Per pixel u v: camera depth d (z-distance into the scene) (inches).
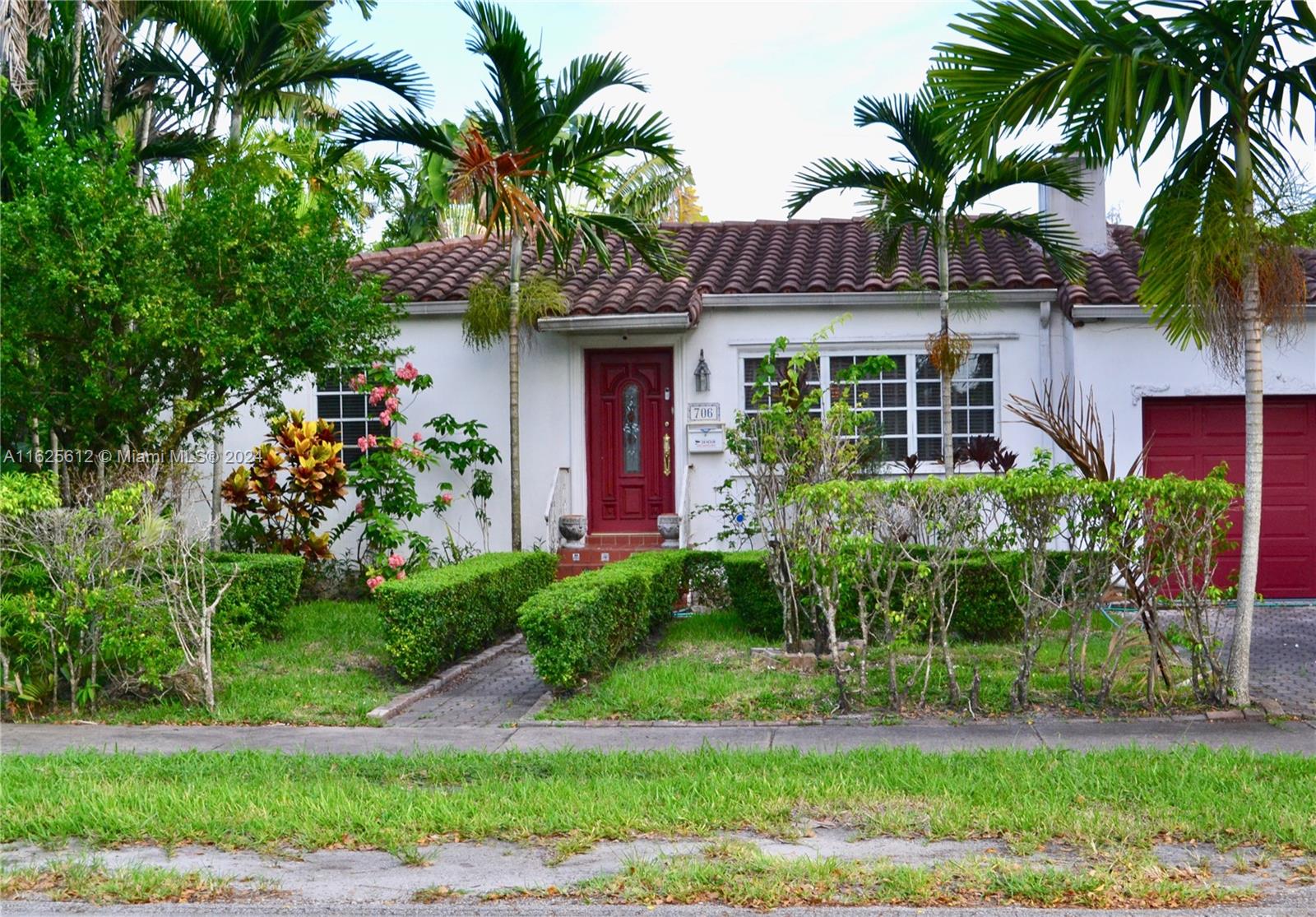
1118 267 614.5
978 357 597.9
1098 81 362.0
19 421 493.0
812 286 591.5
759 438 432.5
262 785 276.2
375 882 216.4
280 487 587.8
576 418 613.3
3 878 219.8
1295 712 349.1
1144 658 374.6
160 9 566.9
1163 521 351.3
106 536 378.6
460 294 613.9
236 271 468.1
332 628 498.0
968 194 494.6
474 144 496.4
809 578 402.9
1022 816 240.5
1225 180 374.9
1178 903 198.2
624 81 539.8
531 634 373.4
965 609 447.2
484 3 503.2
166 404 493.4
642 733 338.6
